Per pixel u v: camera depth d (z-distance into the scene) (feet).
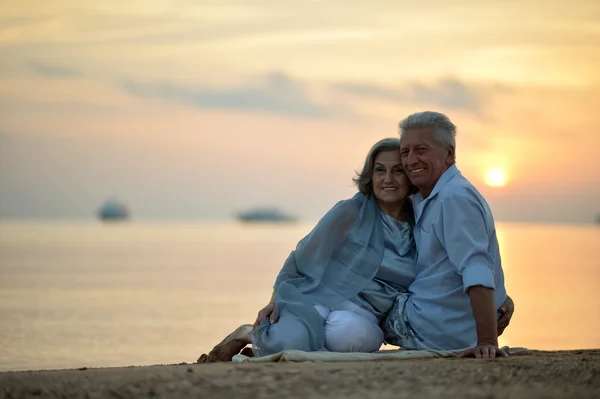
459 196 24.57
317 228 26.00
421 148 25.07
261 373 20.15
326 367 21.03
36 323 70.49
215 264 177.78
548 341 62.90
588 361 22.27
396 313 25.86
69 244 298.35
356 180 26.53
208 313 83.30
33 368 47.96
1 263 168.35
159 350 57.21
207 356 27.12
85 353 54.75
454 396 17.89
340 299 25.72
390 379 19.43
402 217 26.53
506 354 23.54
